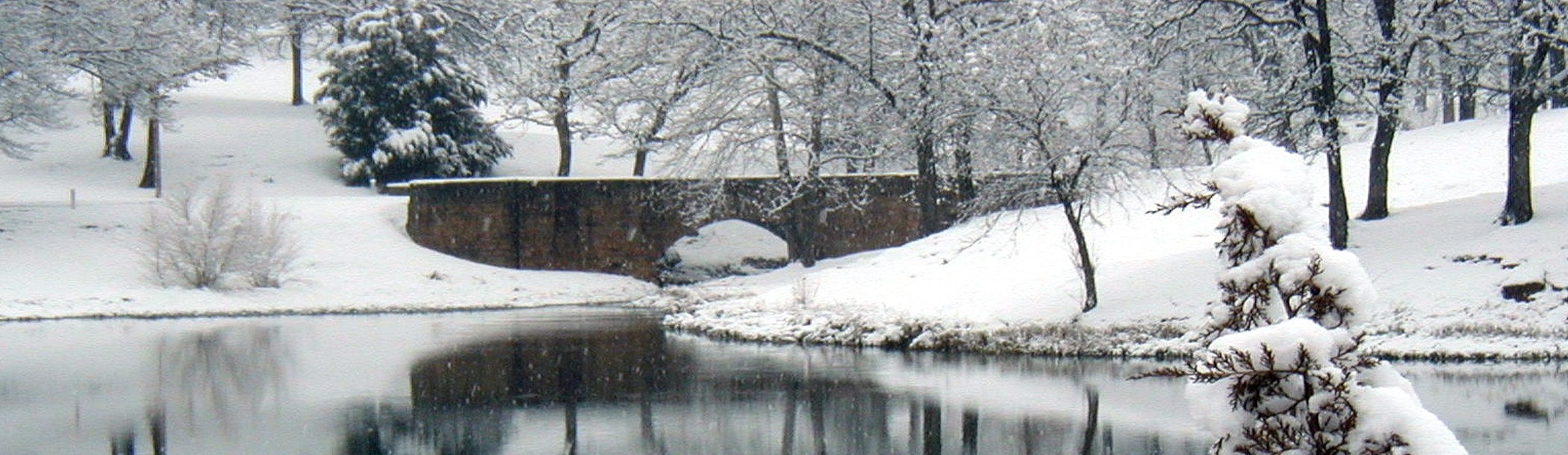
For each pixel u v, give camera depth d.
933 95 43.41
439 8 72.62
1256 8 34.38
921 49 45.16
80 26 51.59
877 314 37.34
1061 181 35.25
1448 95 37.91
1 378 30.19
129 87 54.56
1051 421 23.20
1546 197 36.47
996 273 40.38
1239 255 9.01
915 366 30.86
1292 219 8.79
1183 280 35.16
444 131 72.12
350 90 70.44
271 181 70.75
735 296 47.88
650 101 52.47
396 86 70.44
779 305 41.81
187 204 50.47
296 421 24.17
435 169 71.25
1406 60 33.56
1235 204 8.87
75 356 34.47
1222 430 8.50
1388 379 8.41
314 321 45.44
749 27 49.22
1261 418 8.43
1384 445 7.95
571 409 25.52
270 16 68.62
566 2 60.69
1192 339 31.05
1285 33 35.84
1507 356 28.42
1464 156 46.56
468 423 23.97
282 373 30.81
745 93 50.66
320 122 78.62
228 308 48.41
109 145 72.44
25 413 25.28
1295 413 8.34
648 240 56.75
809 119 52.44
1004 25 45.81
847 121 49.69
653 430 23.12
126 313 47.06
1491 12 33.16
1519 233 33.91
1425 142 50.12
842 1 48.03
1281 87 33.78
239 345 37.25
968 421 23.53
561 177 64.75
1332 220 35.00
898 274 43.06
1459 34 32.47
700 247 60.66
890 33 47.69
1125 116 36.00
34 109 51.88
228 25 64.94
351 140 70.81
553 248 56.56
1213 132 9.55
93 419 24.55
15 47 49.56
